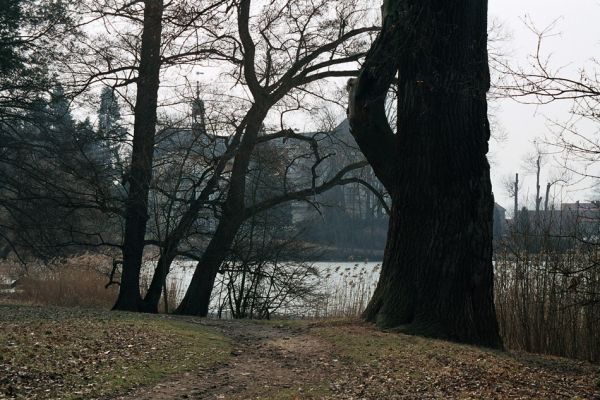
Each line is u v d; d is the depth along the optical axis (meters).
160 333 12.48
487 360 11.04
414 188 13.79
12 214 26.70
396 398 8.81
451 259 13.45
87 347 10.75
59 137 26.30
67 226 26.64
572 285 10.81
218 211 24.12
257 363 10.87
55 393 8.34
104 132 24.28
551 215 15.88
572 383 9.97
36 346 10.37
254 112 22.92
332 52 24.06
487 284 13.57
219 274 24.84
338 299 23.19
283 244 24.92
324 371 10.39
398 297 13.88
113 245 23.70
